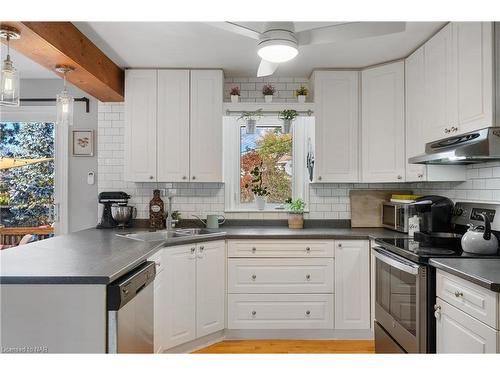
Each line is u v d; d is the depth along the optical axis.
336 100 3.41
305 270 3.10
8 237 3.89
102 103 3.71
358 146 3.39
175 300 2.73
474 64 2.16
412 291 2.12
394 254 2.43
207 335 3.01
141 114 3.41
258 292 3.11
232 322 3.11
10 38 2.09
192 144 3.42
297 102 3.64
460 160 2.50
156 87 3.41
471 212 2.59
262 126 3.90
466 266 1.82
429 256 2.06
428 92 2.75
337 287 3.10
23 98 3.81
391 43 2.86
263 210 3.79
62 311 1.62
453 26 2.39
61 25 2.35
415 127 2.97
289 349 2.94
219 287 3.06
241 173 3.89
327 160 3.40
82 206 3.83
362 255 3.10
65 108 2.51
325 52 3.05
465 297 1.71
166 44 2.88
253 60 3.25
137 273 1.90
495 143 1.97
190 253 2.85
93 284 1.61
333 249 3.10
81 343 1.61
